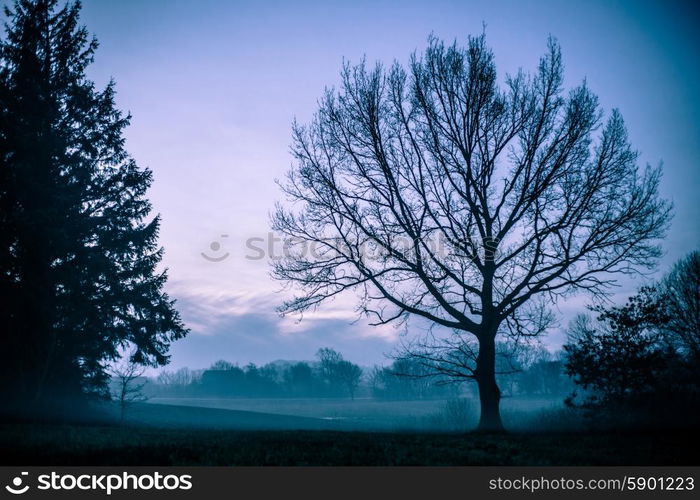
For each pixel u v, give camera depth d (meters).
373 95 18.78
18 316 18.08
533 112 18.02
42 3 22.00
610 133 17.47
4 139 18.86
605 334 19.64
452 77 18.42
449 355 18.31
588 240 17.34
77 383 20.61
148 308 21.53
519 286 17.09
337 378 120.56
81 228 20.03
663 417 17.20
